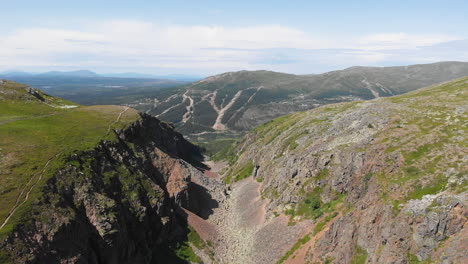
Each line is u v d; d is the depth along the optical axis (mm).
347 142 77312
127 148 86688
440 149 53500
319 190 69500
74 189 55031
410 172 50344
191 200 91375
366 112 94500
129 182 69812
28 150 63125
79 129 84312
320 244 52031
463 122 62594
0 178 51062
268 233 69562
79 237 47375
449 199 37375
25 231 41344
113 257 51844
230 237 78500
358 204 53188
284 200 77500
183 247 70000
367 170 60531
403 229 38938
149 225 66750
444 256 32938
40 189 49500
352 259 44219
